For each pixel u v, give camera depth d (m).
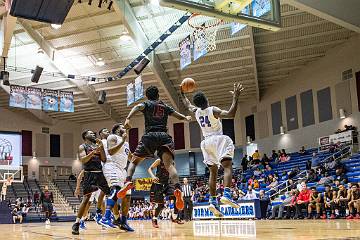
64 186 29.39
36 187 28.33
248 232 4.88
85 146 6.20
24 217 22.16
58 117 31.36
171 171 5.12
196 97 5.44
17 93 19.72
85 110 29.39
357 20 13.59
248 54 20.44
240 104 27.77
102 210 7.52
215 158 5.33
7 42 17.25
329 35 19.19
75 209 26.39
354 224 7.05
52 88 24.92
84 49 20.73
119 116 30.56
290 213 13.59
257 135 26.19
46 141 31.58
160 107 5.31
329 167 16.14
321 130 21.59
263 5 8.75
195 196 19.72
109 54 21.19
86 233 5.76
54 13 8.90
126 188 5.14
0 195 25.23
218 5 8.16
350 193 11.80
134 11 17.39
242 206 12.02
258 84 23.88
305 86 22.73
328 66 21.28
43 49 19.83
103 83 24.52
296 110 23.31
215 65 21.69
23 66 22.22
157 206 7.50
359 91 19.53
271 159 22.56
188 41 16.19
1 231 7.80
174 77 23.12
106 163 6.40
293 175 17.69
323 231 4.77
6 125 29.98
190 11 8.12
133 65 20.55
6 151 27.27
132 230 6.25
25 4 8.39
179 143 29.67
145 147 5.17
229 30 17.98
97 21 18.31
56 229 8.20
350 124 19.91
